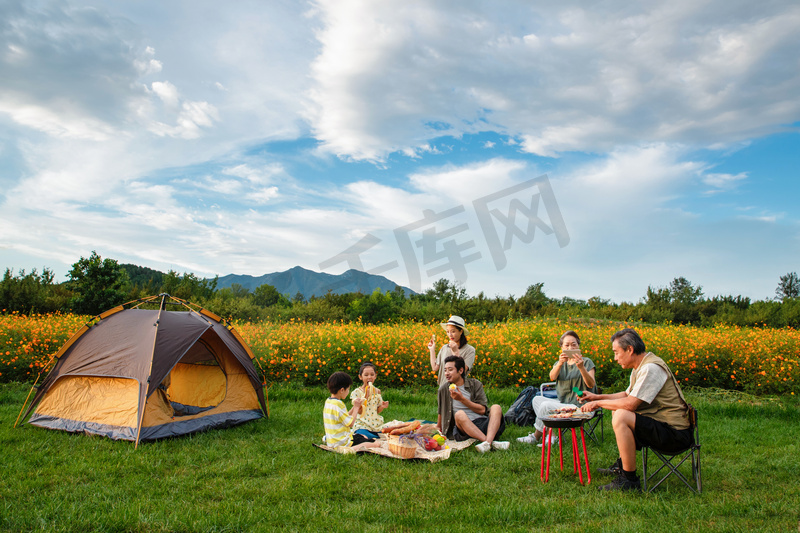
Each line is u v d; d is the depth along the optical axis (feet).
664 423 12.42
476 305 58.95
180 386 21.47
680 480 13.41
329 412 16.28
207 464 14.51
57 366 18.69
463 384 17.43
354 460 14.87
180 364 21.76
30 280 56.39
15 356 28.27
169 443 16.52
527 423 19.99
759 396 27.17
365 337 31.40
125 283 57.77
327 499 11.82
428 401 25.54
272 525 10.32
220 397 20.54
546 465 14.28
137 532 9.89
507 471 14.17
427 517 10.77
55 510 10.71
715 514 11.05
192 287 67.15
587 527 10.20
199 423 18.31
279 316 53.72
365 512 11.00
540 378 28.25
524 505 11.31
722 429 20.16
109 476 13.17
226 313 52.85
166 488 12.41
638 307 67.72
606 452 16.37
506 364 28.91
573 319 56.08
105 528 10.02
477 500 11.91
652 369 12.57
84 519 10.25
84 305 52.80
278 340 30.48
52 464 14.02
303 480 13.00
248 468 13.97
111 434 16.69
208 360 21.29
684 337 34.01
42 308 53.11
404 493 12.28
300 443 16.85
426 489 12.57
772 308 61.82
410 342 30.89
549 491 12.63
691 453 12.81
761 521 10.48
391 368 29.45
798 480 13.48
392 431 15.29
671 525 10.21
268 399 25.53
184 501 11.50
